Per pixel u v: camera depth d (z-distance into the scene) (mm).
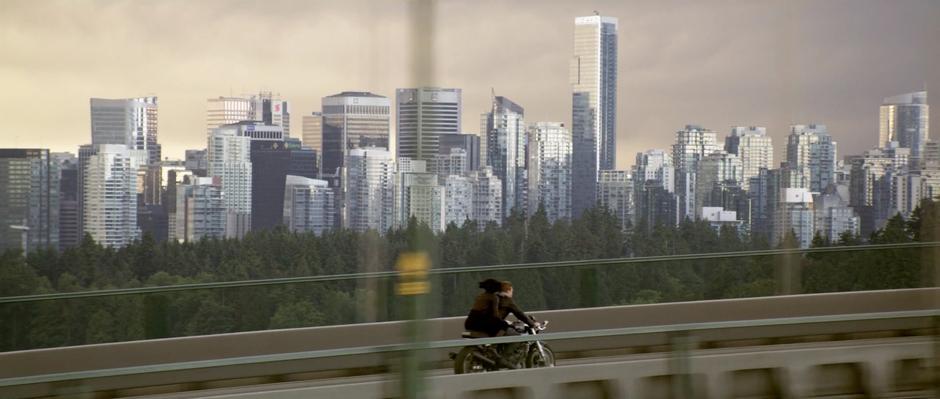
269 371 9688
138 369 9117
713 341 11141
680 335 10289
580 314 17031
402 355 9844
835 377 10883
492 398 10375
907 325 11070
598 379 10430
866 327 11070
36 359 14297
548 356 11383
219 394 9891
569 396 10453
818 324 10977
